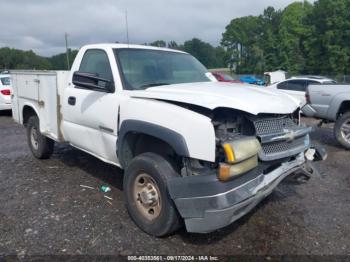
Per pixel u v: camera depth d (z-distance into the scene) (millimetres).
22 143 7570
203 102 3000
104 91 3896
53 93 4910
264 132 3135
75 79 3855
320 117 7418
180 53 4945
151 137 3533
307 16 53688
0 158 6199
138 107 3402
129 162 3664
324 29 50000
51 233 3416
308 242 3283
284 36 61938
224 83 4117
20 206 4051
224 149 2758
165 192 3123
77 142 4637
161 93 3402
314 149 3793
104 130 4008
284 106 3381
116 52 4156
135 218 3494
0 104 11695
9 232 3436
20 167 5609
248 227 3574
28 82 5641
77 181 4910
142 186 3445
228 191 2809
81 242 3250
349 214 3895
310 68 53219
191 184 2861
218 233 3441
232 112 3129
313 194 4496
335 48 47438
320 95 7285
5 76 11836
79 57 4688
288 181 3824
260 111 3055
